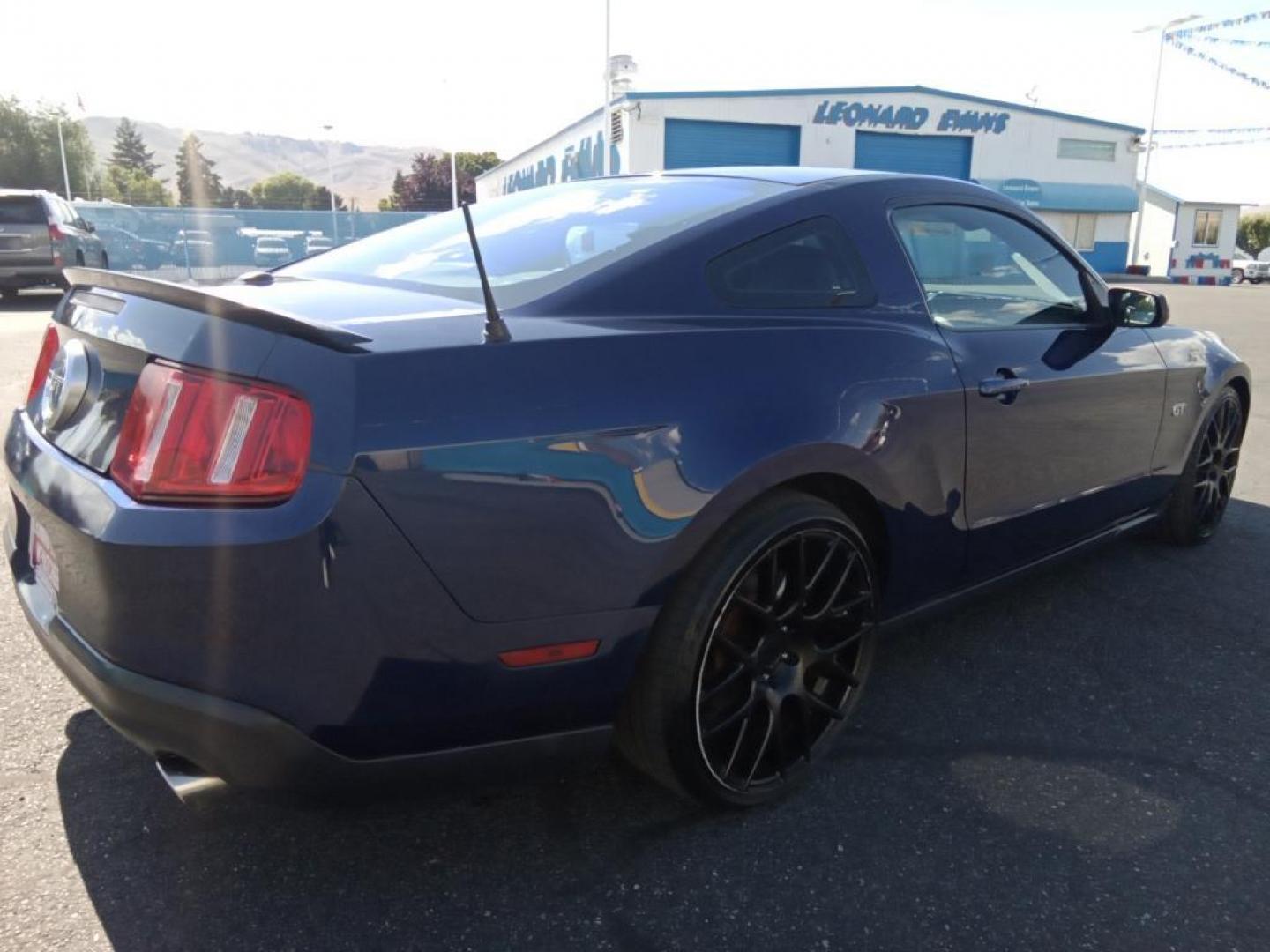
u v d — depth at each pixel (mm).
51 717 2555
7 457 2158
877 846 2102
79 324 2059
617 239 2283
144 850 2039
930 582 2619
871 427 2262
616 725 2076
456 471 1670
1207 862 2068
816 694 2336
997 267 2854
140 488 1647
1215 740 2570
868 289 2467
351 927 1835
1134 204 35594
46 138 63844
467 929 1836
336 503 1580
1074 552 3250
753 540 2033
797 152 29641
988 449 2635
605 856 2057
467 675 1745
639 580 1866
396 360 1665
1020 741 2549
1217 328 14508
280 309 1950
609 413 1837
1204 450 3910
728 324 2137
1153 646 3146
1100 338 3143
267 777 1667
